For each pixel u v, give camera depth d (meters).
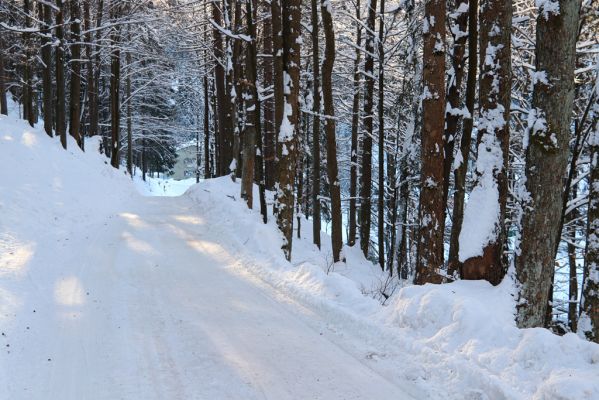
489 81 7.16
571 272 16.36
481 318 4.86
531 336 4.32
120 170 27.05
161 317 6.41
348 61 22.30
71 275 8.20
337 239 14.42
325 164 27.23
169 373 4.84
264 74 23.12
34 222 11.30
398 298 5.91
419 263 9.11
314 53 15.26
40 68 23.95
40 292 7.17
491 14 7.26
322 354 5.20
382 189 17.12
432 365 4.61
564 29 5.64
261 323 6.17
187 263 9.52
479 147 7.06
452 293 5.93
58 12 19.73
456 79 10.07
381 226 17.25
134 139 43.12
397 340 5.18
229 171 25.38
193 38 24.67
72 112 23.23
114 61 27.89
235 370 4.86
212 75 30.50
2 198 11.67
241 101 22.91
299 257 14.20
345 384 4.54
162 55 31.08
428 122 8.94
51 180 15.18
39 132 20.11
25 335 5.58
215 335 5.77
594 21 12.02
